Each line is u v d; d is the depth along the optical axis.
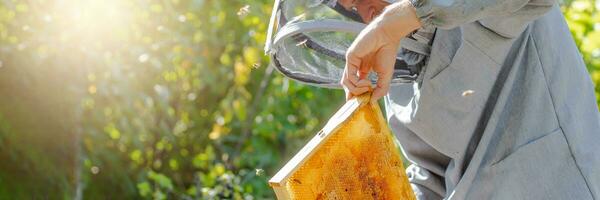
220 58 5.38
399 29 1.89
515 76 2.07
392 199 1.92
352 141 1.87
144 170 5.17
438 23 1.88
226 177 3.45
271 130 5.18
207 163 5.41
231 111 5.42
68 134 4.73
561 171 2.07
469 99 2.05
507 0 1.85
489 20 1.96
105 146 5.11
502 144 2.08
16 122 4.61
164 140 5.43
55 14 4.60
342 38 2.13
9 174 4.63
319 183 1.80
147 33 4.88
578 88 2.13
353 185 1.86
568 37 2.15
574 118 2.10
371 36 1.89
